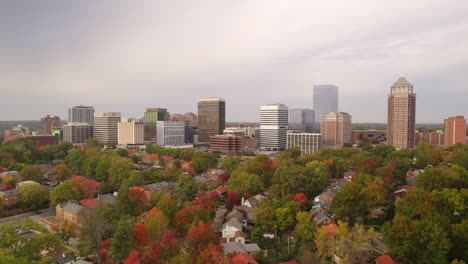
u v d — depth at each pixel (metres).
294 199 152.75
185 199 165.00
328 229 113.25
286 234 134.38
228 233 125.06
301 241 115.25
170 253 104.38
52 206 169.50
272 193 172.50
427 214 109.38
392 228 101.44
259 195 181.25
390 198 151.25
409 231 98.00
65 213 155.38
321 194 172.00
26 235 137.75
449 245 93.38
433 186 138.25
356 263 99.38
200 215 138.75
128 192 150.50
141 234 112.81
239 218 144.38
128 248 107.62
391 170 179.25
